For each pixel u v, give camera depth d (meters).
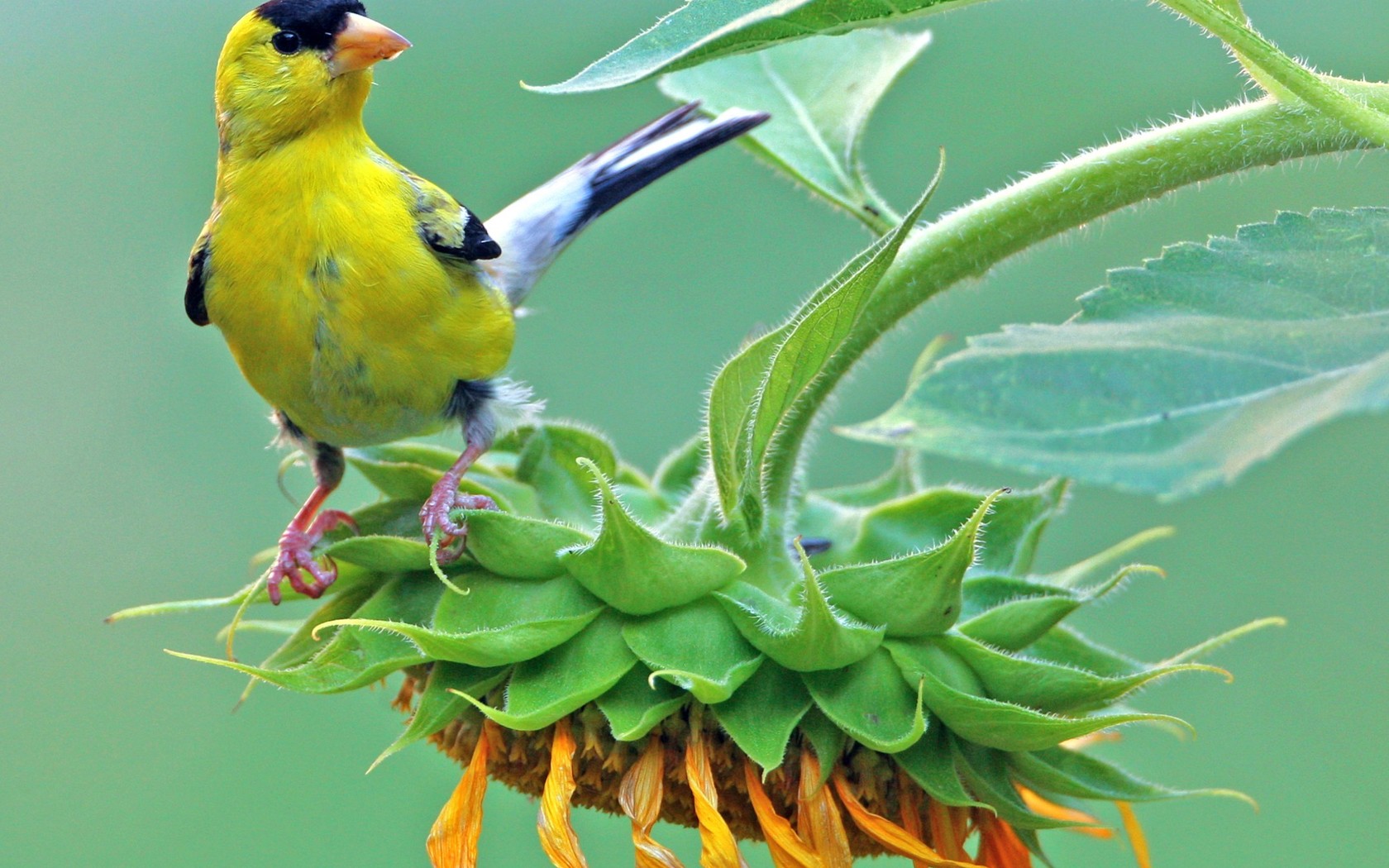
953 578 2.63
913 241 2.63
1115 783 2.64
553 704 2.62
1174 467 2.45
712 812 2.62
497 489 2.67
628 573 2.63
